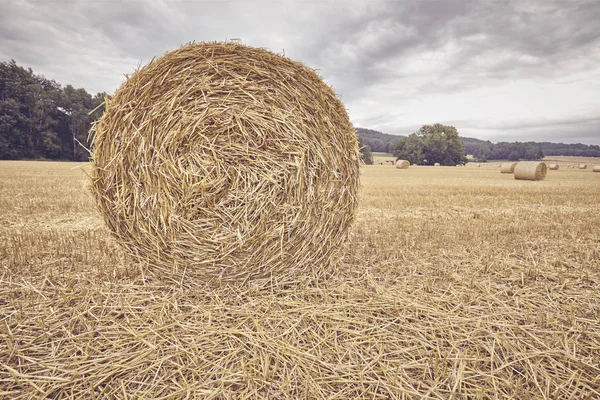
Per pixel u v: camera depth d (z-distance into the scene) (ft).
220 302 10.30
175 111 10.78
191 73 10.98
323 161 11.97
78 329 8.55
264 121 11.09
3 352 7.52
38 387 6.44
